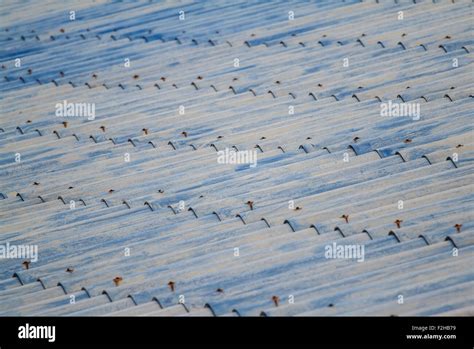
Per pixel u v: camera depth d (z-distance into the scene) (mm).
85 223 10758
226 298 8406
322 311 7875
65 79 16453
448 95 12797
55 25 19375
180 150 12836
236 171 11672
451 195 9781
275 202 10469
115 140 13562
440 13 16484
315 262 8852
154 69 16219
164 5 19531
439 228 9109
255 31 17172
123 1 20297
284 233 9703
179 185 11531
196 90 15023
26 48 18297
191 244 9789
